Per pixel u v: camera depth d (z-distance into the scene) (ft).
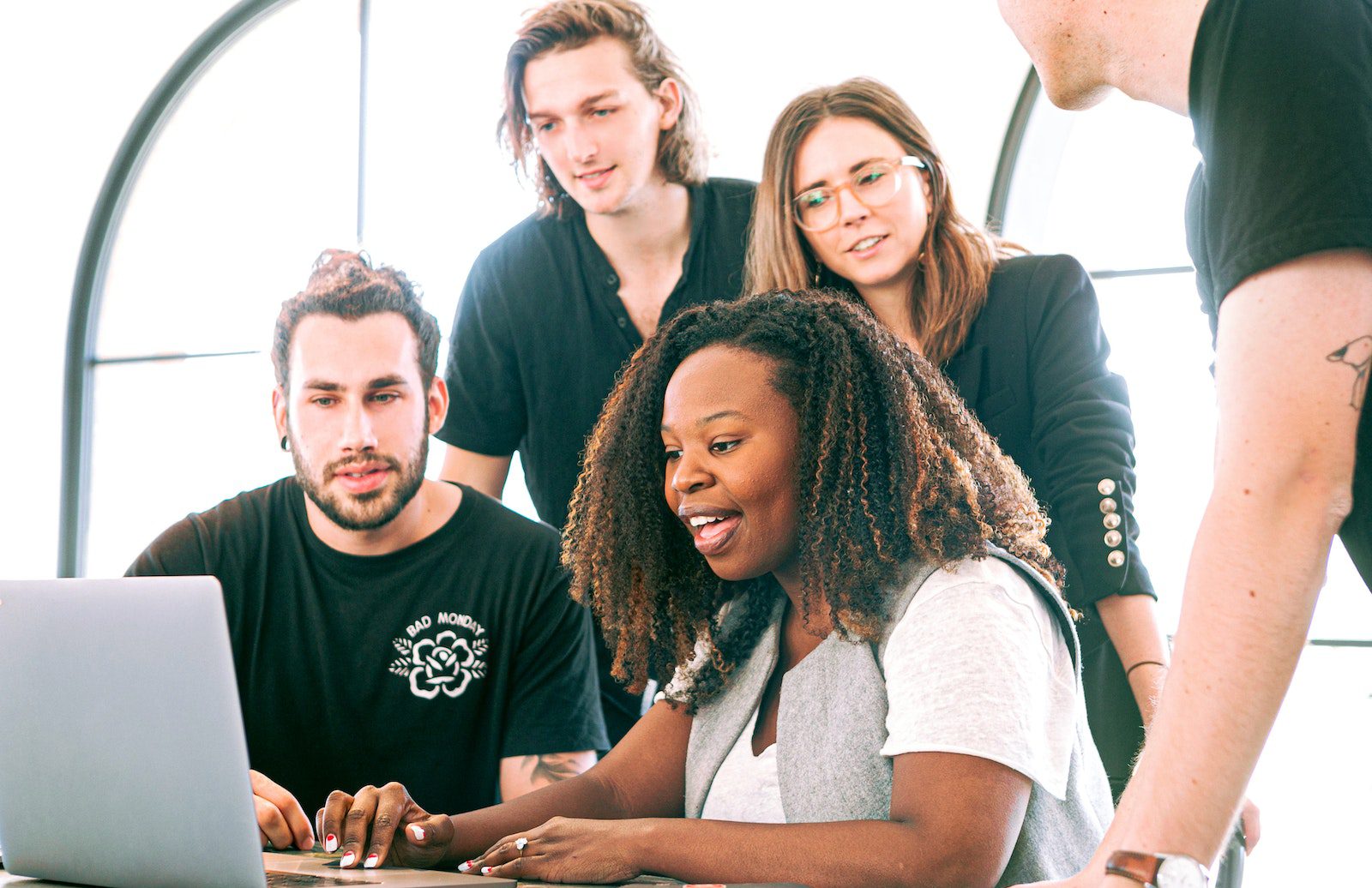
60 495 17.47
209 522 6.18
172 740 3.19
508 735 5.98
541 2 7.17
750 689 4.11
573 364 7.50
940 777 3.36
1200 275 3.79
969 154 16.31
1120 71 3.36
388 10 48.78
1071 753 3.64
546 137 7.18
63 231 17.39
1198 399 38.32
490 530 6.16
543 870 3.46
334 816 3.89
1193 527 37.83
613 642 4.43
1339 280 2.79
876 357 3.91
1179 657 2.86
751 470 3.78
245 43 17.85
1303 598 2.79
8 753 3.60
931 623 3.59
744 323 4.01
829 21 28.12
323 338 5.95
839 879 3.29
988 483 4.06
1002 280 6.77
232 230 51.24
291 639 6.05
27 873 3.67
